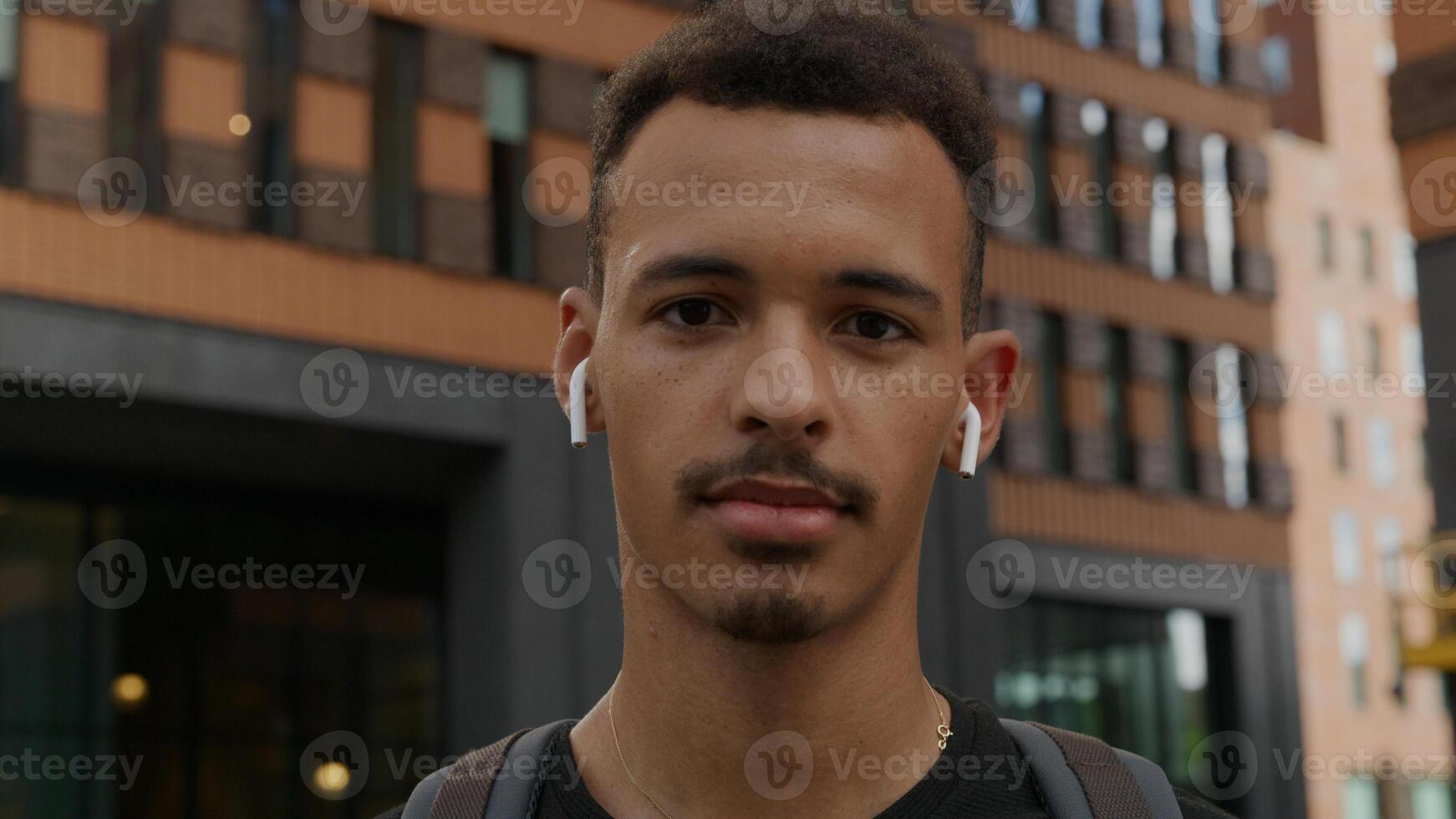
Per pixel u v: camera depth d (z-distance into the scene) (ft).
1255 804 57.77
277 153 37.35
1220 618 59.41
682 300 3.72
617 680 4.38
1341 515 89.40
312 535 41.16
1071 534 54.85
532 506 38.83
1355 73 98.84
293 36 38.01
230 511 40.29
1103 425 57.41
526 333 39.63
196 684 38.52
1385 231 96.32
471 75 40.45
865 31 4.02
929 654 45.83
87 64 34.71
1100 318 58.08
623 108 4.10
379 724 40.60
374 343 37.35
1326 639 86.28
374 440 37.76
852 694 4.07
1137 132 60.90
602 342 3.95
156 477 39.27
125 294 34.30
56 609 37.35
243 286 35.83
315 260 36.96
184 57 36.06
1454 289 32.35
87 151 34.32
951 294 3.92
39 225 33.50
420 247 38.88
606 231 4.10
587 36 42.37
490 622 38.93
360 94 38.63
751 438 3.59
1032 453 54.60
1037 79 58.34
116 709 37.29
